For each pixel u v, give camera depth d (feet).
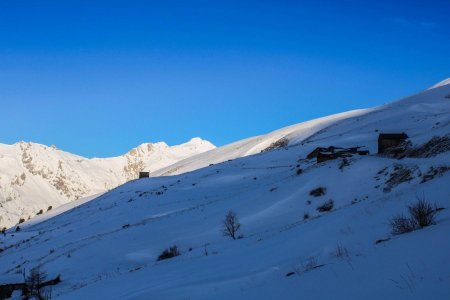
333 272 35.37
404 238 38.50
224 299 39.34
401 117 485.97
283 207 164.35
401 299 25.04
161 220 202.49
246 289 41.01
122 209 288.51
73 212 401.90
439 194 58.23
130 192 386.11
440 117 333.42
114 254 160.35
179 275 64.13
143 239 172.35
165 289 50.96
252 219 160.97
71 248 190.80
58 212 503.20
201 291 45.80
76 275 142.72
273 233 94.99
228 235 149.18
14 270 179.11
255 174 332.19
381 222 54.54
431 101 560.61
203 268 66.18
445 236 33.55
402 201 63.26
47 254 202.90
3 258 236.43
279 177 276.62
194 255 98.58
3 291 137.39
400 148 183.01
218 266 64.54
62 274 146.20
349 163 174.50
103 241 180.24
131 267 138.72
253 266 56.80
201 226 174.29
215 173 369.91
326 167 187.11
